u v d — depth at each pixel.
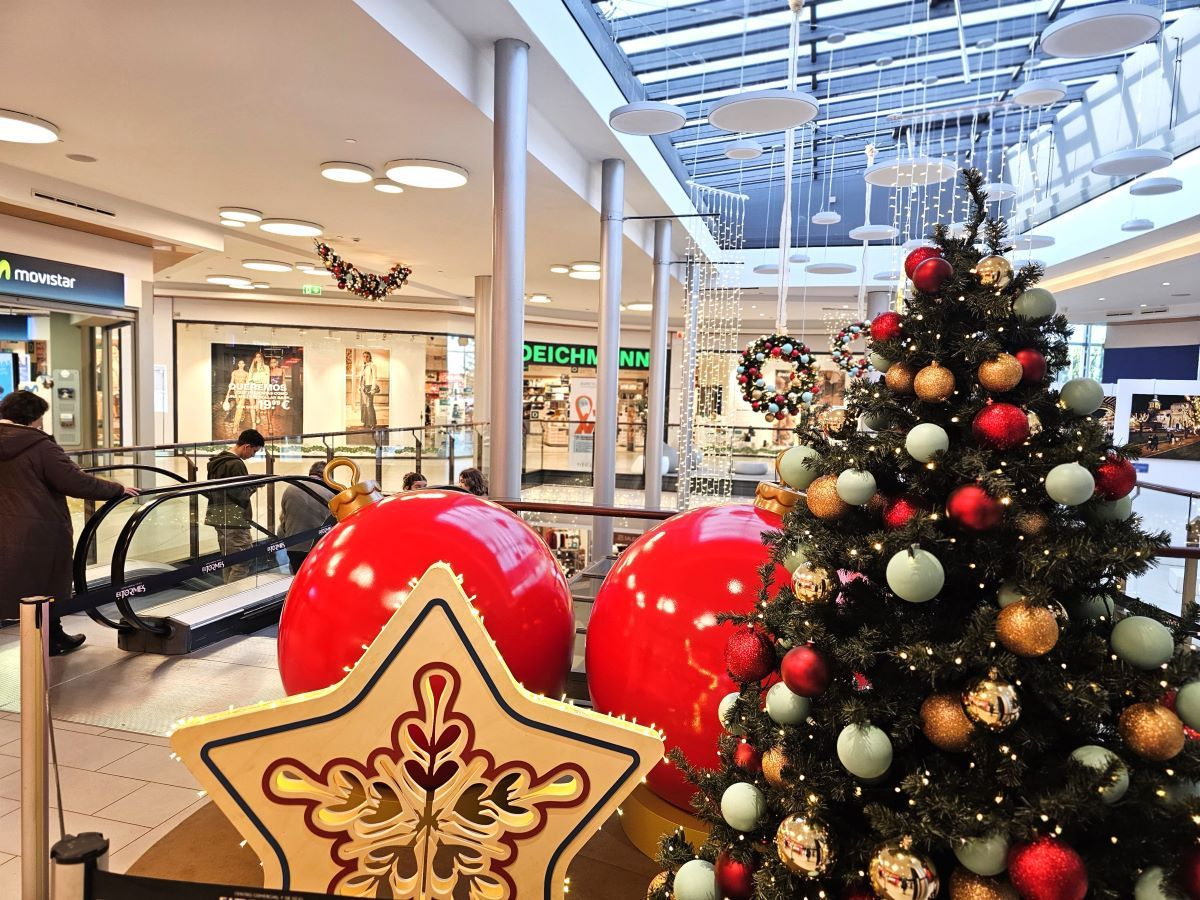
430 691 1.37
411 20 4.58
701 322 14.62
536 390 22.00
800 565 1.36
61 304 8.43
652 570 1.91
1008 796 1.14
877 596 1.36
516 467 5.76
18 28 4.32
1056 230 12.24
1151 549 1.17
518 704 1.37
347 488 2.24
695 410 14.65
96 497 4.02
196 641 4.25
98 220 8.15
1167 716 1.12
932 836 1.12
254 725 1.35
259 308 17.58
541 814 1.39
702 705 1.77
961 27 7.95
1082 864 1.08
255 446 6.04
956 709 1.17
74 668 3.87
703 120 9.66
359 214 9.07
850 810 1.32
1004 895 1.15
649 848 1.97
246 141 6.31
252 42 4.48
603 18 6.82
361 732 1.38
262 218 9.22
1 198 7.10
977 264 1.35
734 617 1.45
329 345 18.31
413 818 1.40
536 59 5.66
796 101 5.23
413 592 1.37
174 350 17.28
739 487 16.34
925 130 11.53
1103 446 1.26
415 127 5.89
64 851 1.16
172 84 5.11
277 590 5.42
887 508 1.33
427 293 16.83
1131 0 7.62
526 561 2.02
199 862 1.99
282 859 1.39
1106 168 6.90
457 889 1.75
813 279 15.26
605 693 1.94
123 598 4.17
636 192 9.62
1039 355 1.29
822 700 1.32
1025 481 1.26
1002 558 1.23
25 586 3.80
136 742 2.99
